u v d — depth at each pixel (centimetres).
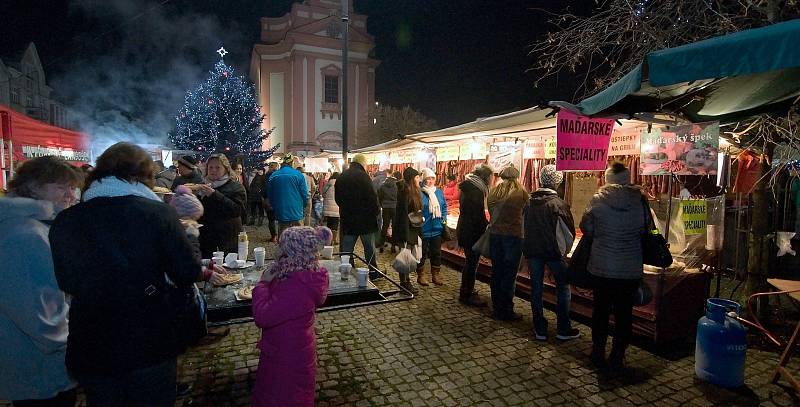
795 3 416
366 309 532
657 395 339
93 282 168
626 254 358
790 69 316
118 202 175
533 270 441
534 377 366
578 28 517
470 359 399
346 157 1071
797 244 624
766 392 343
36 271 180
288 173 693
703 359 359
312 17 3344
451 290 620
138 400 180
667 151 421
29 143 572
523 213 481
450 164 964
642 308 429
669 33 483
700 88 359
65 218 173
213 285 310
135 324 173
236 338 443
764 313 467
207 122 2414
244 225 1289
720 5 462
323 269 254
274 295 240
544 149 623
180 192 305
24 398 192
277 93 3438
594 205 367
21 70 2875
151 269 177
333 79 3378
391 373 371
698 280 438
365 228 611
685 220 441
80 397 322
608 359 386
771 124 419
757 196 468
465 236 548
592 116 388
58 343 186
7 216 183
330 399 329
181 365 382
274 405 241
